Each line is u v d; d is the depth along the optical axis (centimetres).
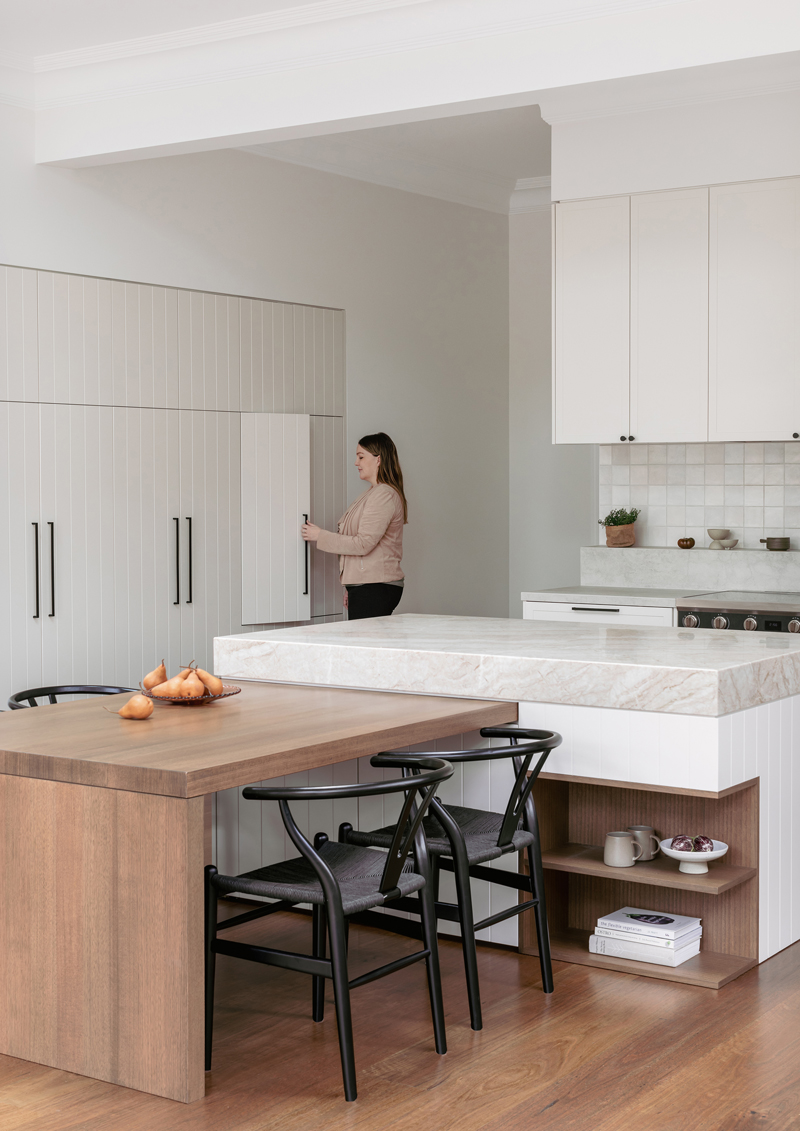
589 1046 295
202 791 264
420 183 711
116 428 554
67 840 280
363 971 351
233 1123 257
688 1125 254
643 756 334
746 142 537
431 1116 259
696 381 560
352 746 301
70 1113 263
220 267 599
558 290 589
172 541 580
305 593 638
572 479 762
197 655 594
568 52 420
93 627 548
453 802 371
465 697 362
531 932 362
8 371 512
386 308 694
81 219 538
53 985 285
